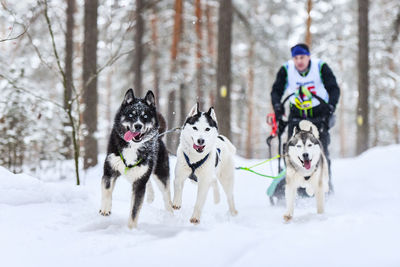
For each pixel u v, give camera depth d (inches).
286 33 727.7
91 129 311.6
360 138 444.1
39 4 201.5
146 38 570.3
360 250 79.7
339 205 173.8
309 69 178.5
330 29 692.1
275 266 74.0
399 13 567.8
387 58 652.7
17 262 86.1
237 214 162.4
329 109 166.7
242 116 713.0
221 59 370.0
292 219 141.5
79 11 517.3
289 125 175.2
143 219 136.2
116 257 85.1
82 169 304.2
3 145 260.7
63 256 91.0
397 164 256.2
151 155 131.4
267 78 767.1
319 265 73.6
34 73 411.8
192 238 93.1
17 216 118.2
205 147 138.3
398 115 808.9
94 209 139.8
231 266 76.8
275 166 297.7
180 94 587.2
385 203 167.3
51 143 283.4
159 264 79.7
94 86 315.9
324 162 151.4
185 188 212.1
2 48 361.7
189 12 631.8
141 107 128.6
